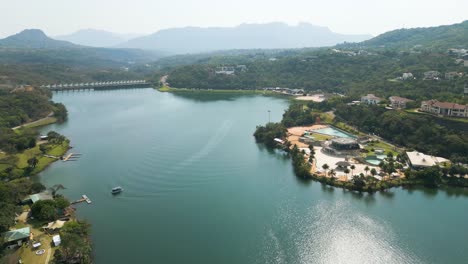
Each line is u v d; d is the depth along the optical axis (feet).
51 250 330.75
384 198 468.34
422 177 508.12
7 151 603.67
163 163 603.67
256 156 644.69
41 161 598.75
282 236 380.37
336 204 451.53
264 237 378.32
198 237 378.12
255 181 527.40
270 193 484.74
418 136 648.79
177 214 427.74
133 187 505.25
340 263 336.90
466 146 572.51
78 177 541.34
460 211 432.25
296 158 583.58
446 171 515.91
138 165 593.01
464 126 637.71
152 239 373.61
